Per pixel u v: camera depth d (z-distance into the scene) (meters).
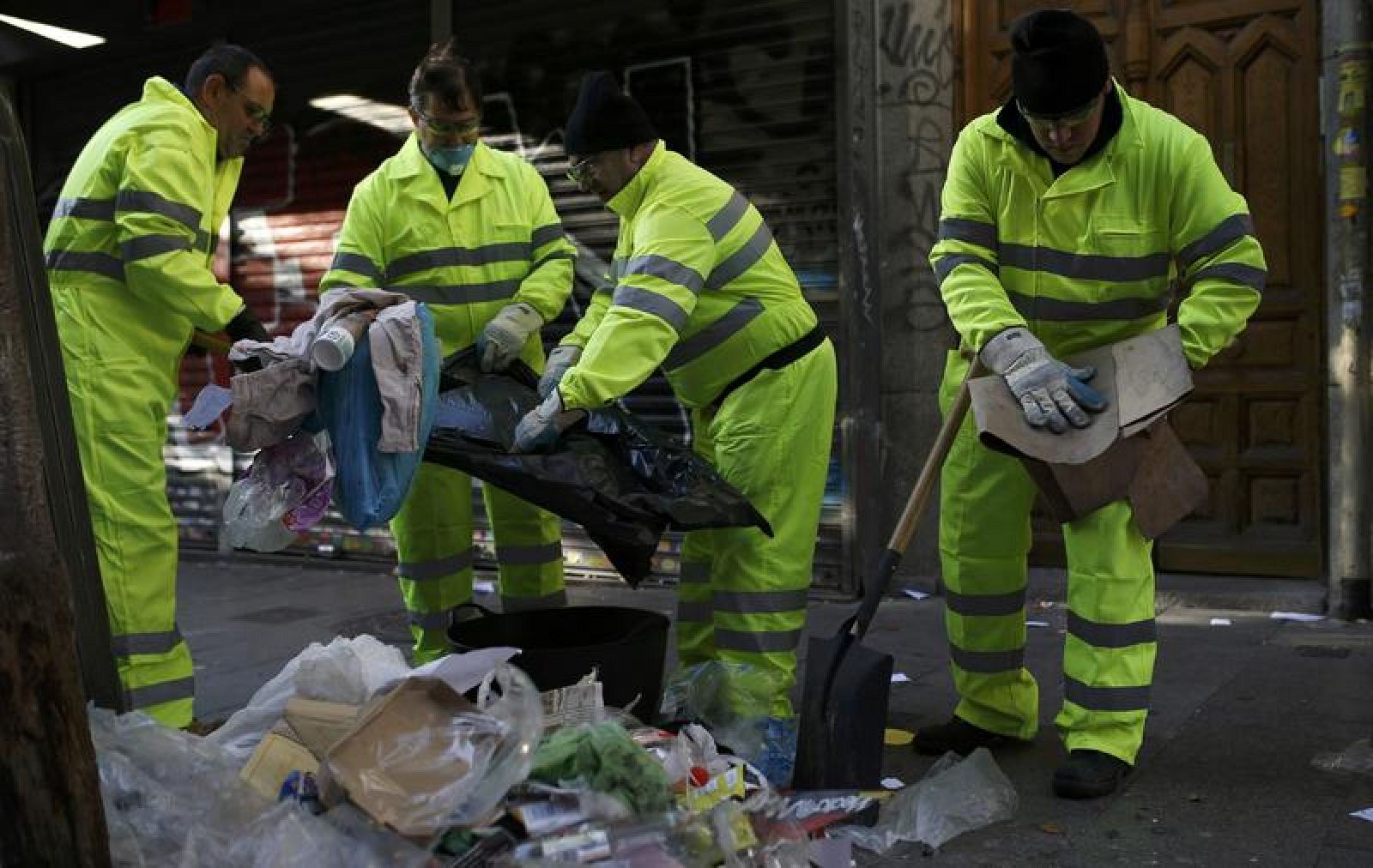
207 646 5.09
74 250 3.35
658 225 3.14
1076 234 3.07
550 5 6.36
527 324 3.61
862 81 5.51
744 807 2.41
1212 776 3.08
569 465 3.01
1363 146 4.62
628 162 3.22
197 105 3.48
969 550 3.34
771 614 3.28
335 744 2.33
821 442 3.34
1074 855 2.62
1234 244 2.94
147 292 3.30
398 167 3.71
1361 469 4.69
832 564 5.71
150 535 3.40
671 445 3.23
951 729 3.41
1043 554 5.58
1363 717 3.52
